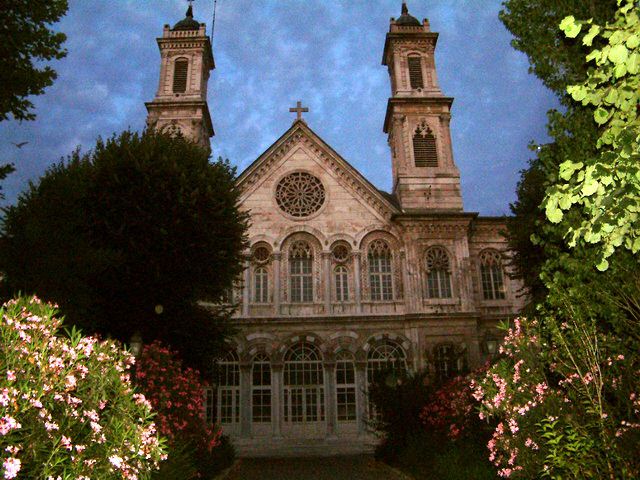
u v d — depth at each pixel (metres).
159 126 42.94
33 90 16.19
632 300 9.59
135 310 24.30
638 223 7.10
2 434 5.73
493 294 40.47
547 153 11.39
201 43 45.75
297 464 27.80
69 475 6.67
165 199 24.12
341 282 39.44
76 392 7.60
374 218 40.50
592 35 7.15
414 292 38.44
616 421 9.01
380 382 26.98
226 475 21.30
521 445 10.18
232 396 36.72
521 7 12.55
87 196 23.61
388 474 23.33
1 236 20.22
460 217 39.94
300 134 42.25
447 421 21.08
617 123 7.35
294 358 37.56
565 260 10.20
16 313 7.07
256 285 39.09
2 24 15.30
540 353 10.41
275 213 40.31
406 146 42.81
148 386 16.80
